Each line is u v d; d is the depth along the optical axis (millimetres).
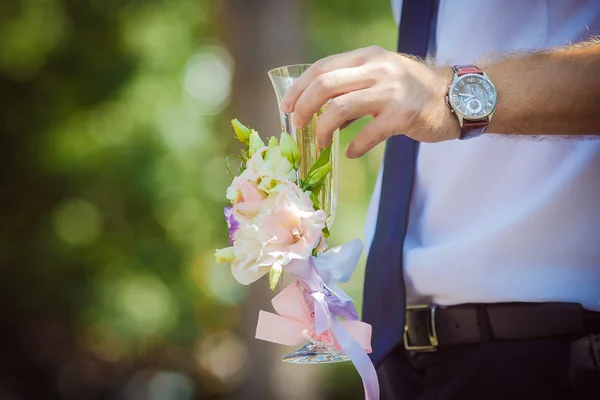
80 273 13625
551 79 1946
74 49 13016
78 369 14016
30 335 13867
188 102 13352
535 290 2178
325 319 1864
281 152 1919
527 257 2195
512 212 2221
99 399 13875
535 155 2215
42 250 13516
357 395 11203
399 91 1840
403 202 2434
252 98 9086
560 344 2166
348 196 13547
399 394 2412
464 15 2428
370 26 11625
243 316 9203
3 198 13422
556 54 1995
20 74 13109
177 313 13547
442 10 2518
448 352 2309
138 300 13508
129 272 13547
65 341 13984
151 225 13492
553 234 2176
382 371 2463
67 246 13555
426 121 1890
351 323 1921
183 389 13922
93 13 12891
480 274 2232
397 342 2330
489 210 2264
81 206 13422
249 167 1916
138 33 13031
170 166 13109
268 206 1863
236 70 9141
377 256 2449
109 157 13070
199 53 13633
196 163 13336
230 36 9164
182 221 13461
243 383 9180
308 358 1961
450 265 2279
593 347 2107
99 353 14156
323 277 1953
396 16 2781
